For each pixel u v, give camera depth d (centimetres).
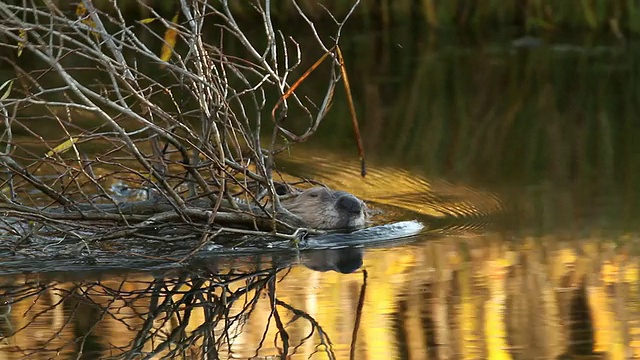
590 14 2166
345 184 1295
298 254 989
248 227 1005
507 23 2253
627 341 732
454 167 1355
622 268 920
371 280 892
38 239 995
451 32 2255
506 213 1140
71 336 752
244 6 2186
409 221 1119
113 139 938
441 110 1683
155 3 2152
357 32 2238
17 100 847
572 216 1109
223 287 876
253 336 754
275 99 1711
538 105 1700
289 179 1316
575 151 1420
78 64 1875
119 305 827
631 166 1327
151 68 1839
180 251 984
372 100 1742
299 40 2122
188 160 966
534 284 877
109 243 998
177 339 746
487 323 775
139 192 1227
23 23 830
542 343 736
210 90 955
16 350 723
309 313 806
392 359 704
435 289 865
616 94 1755
